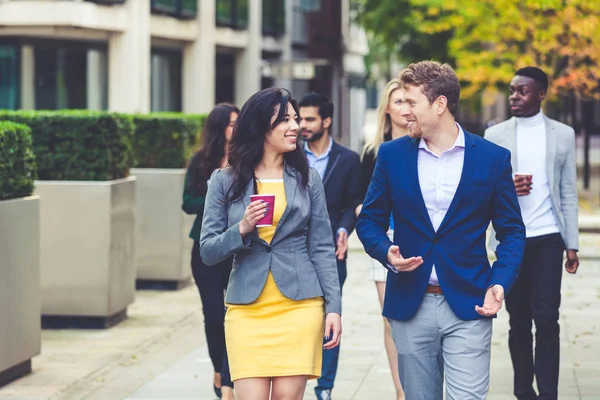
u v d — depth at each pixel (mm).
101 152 11766
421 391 5961
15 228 9062
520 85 7859
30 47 23734
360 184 8445
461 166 5840
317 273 6070
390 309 5926
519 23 24734
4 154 9055
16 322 9141
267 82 35438
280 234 5961
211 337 8578
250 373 5930
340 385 9188
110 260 11711
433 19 30156
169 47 27391
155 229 14492
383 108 8359
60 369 9742
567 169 7848
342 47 42375
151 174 14438
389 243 5855
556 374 7730
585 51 24594
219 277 8555
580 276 15477
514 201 5895
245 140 5984
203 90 28156
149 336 11398
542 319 7695
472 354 5812
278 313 5969
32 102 23812
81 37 23781
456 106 5859
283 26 35406
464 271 5805
